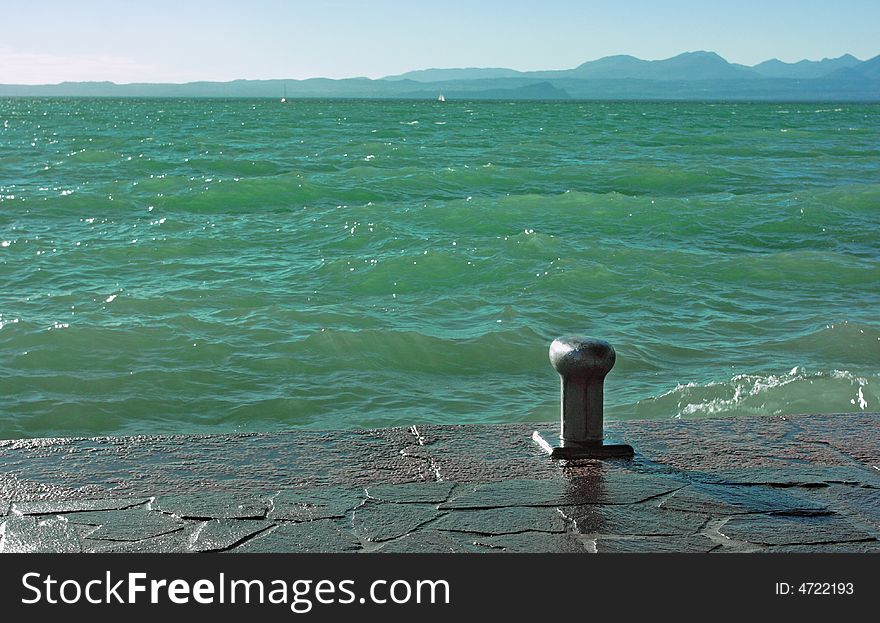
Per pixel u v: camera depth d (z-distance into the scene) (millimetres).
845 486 4172
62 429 8109
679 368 9867
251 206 23625
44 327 10781
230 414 8531
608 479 4234
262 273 14711
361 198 25547
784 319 11984
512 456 4523
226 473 4250
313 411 8656
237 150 44062
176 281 13977
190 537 3588
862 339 10664
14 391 8859
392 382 9438
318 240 17844
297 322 11484
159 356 9969
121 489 4035
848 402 8141
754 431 4973
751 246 18000
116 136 57031
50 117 99500
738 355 10336
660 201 22641
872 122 88312
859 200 23156
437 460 4461
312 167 35438
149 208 22625
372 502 3943
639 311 12391
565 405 4594
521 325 11422
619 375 9602
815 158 39906
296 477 4215
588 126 76562
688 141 53438
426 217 20938
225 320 11492
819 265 15266
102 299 12422
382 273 14430
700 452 4625
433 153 42531
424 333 10922
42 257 15523
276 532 3643
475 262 15039
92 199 22969
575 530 3689
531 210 21672
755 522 3779
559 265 14664
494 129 69938
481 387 9383
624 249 16344
